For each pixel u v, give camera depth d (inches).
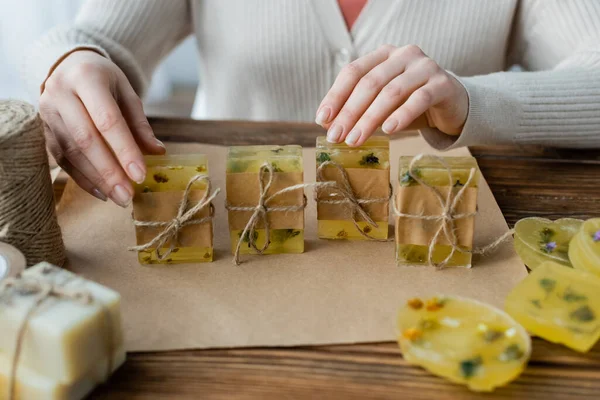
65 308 16.4
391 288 20.3
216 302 19.8
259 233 21.7
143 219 21.0
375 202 22.1
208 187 20.7
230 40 34.3
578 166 26.8
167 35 34.8
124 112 24.0
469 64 34.2
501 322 17.9
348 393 16.9
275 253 22.0
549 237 21.3
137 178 20.3
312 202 24.7
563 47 31.9
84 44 27.4
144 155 21.4
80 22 31.3
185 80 61.7
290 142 28.0
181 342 18.3
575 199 24.6
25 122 19.4
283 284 20.5
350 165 21.8
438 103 25.1
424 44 33.3
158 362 17.8
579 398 16.8
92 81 22.7
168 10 33.9
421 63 24.2
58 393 16.3
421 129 27.3
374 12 32.6
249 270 21.2
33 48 28.9
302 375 17.4
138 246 21.1
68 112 22.4
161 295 20.1
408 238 21.0
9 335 16.3
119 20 31.7
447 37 33.3
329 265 21.4
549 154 27.7
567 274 19.2
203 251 21.5
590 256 19.3
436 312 18.2
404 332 17.6
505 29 34.0
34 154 19.6
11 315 16.2
